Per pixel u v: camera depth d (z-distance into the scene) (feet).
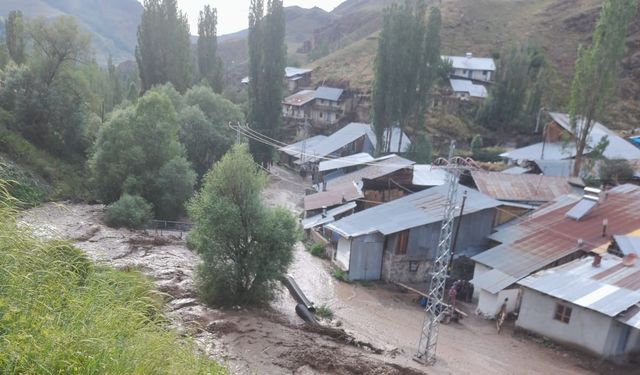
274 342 70.85
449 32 354.54
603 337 74.74
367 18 572.10
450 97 264.93
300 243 134.62
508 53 263.49
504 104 248.52
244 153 90.79
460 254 112.37
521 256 99.04
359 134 212.64
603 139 166.30
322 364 66.69
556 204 120.16
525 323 84.94
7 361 17.61
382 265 112.06
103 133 136.56
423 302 98.89
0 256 23.29
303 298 92.48
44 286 23.98
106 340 22.11
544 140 209.26
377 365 67.77
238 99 279.28
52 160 142.82
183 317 72.38
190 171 139.85
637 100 271.49
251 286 87.92
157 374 23.84
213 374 28.19
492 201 115.96
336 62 355.77
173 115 141.79
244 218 86.79
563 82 290.76
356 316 91.15
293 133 279.90
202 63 249.75
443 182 156.15
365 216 118.73
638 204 110.83
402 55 192.13
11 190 111.24
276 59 202.39
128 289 33.30
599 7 339.98
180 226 131.23
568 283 82.48
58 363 19.25
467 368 71.72
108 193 134.10
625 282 80.43
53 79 148.25
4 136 130.31
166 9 200.03
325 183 169.17
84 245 97.04
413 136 215.92
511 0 408.67
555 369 73.15
